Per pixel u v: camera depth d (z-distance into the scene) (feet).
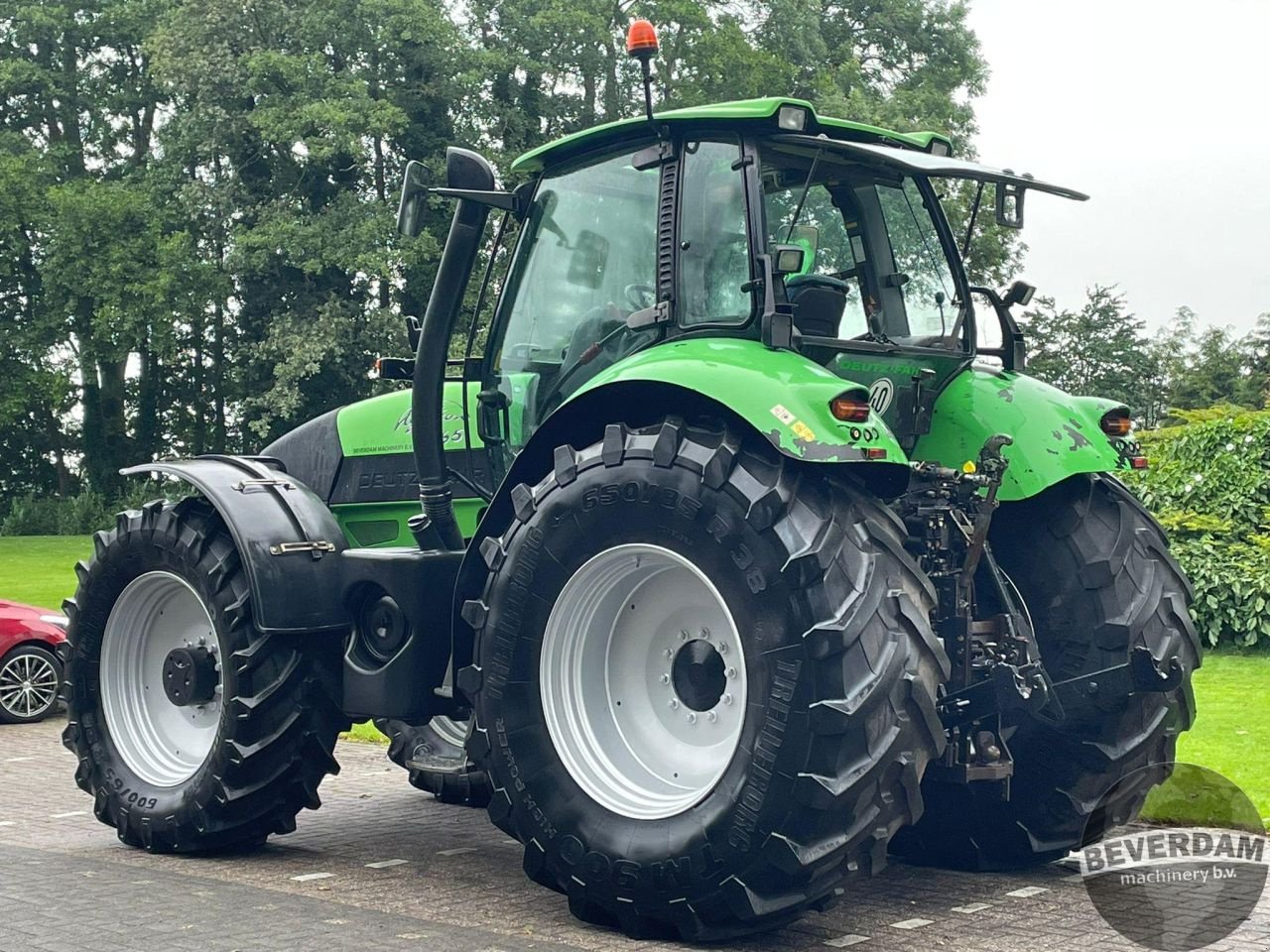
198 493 19.90
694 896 14.33
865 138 17.46
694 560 14.55
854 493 14.62
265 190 127.03
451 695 17.81
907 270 17.81
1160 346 166.61
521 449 17.65
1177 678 16.60
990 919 15.60
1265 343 168.04
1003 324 18.66
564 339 18.10
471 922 15.61
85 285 127.95
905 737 13.80
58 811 23.27
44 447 158.10
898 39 130.00
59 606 61.46
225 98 121.49
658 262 16.66
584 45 122.31
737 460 14.46
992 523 17.88
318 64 118.11
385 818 22.26
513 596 15.84
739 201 16.14
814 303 16.44
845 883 14.16
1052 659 17.38
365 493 21.52
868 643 13.78
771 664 13.93
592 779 15.48
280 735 18.76
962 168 15.83
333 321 116.67
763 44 121.60
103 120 149.69
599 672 15.96
